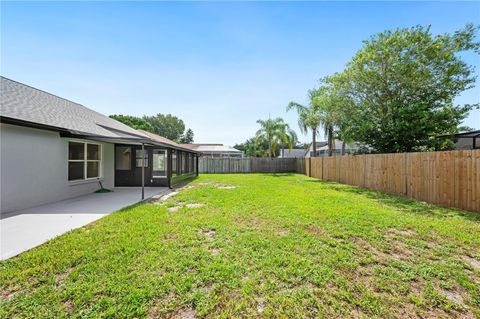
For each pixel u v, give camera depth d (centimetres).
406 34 912
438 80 906
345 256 284
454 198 552
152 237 344
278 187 958
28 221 443
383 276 240
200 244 321
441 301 202
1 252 297
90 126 841
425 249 309
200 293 209
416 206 571
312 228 392
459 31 877
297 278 235
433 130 893
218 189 885
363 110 1073
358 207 551
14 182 532
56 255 283
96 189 856
